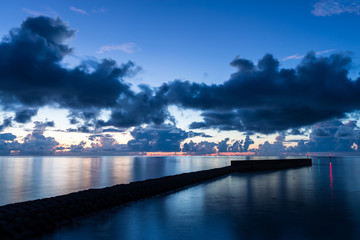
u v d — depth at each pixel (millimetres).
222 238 9000
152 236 9242
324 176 35938
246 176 36500
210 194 19359
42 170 73688
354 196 17750
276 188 22562
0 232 8820
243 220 11352
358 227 10188
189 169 81250
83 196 14234
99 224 10883
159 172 65000
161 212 13164
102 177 48969
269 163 60250
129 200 16391
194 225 10625
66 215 11555
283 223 10812
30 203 12641
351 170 51344
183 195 19109
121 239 8945
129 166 101750
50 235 9336
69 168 84875
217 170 40750
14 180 43469
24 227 9492
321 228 10070
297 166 70812
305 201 15883
